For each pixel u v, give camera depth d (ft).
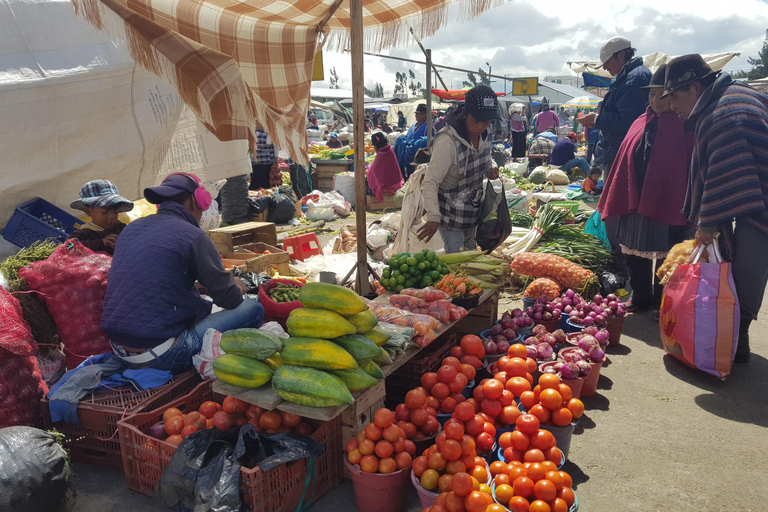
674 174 16.22
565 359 11.71
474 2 12.10
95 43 16.30
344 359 8.72
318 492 9.29
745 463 9.96
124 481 9.87
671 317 13.70
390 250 21.67
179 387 10.66
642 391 12.80
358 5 12.73
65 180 16.70
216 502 7.75
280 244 23.66
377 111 110.63
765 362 14.26
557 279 17.74
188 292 10.86
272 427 9.30
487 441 8.84
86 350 11.68
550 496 7.47
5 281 11.79
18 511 8.00
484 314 15.23
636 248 17.35
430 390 10.26
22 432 8.75
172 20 13.92
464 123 14.89
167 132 18.97
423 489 8.08
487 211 15.93
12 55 14.73
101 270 11.60
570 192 39.58
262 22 14.96
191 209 11.73
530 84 46.98
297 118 16.20
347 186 38.99
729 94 12.78
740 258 13.28
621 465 9.98
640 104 19.77
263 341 9.02
